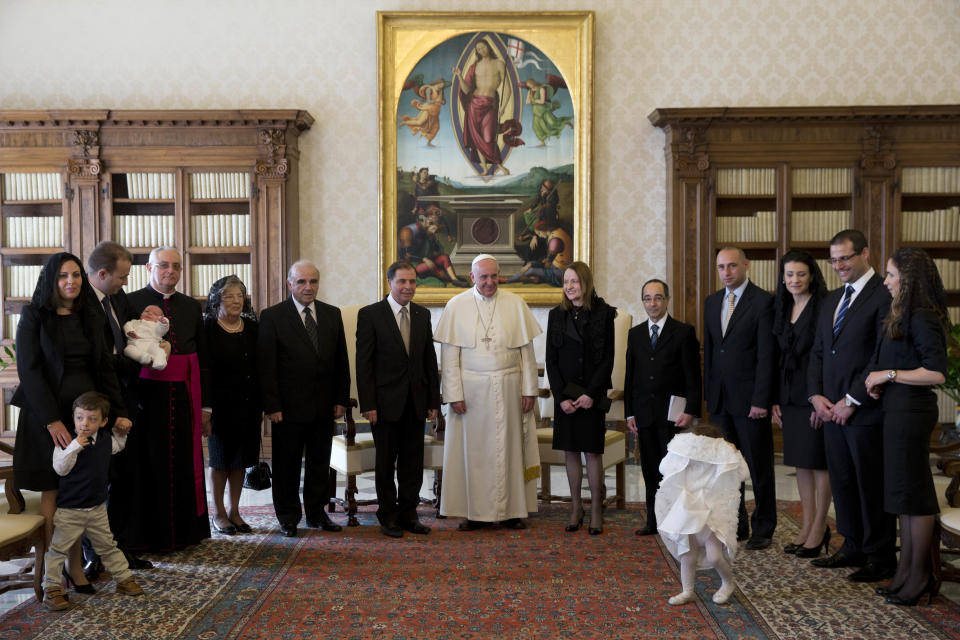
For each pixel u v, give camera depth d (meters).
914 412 3.46
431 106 7.87
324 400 4.80
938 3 7.74
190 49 7.83
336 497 5.49
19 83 7.79
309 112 7.89
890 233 7.53
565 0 7.85
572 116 7.86
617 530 4.91
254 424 4.84
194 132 7.52
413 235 7.91
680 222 7.61
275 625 3.36
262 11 7.86
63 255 3.63
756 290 4.56
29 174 7.58
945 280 7.67
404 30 7.84
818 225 7.65
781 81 7.82
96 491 3.60
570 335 4.80
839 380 3.86
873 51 7.78
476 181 7.92
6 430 7.55
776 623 3.36
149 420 4.26
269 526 5.01
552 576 4.01
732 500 3.56
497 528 4.98
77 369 3.69
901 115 7.39
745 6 7.82
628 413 4.91
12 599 3.77
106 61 7.80
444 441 5.13
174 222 7.58
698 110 7.41
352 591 3.78
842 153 7.56
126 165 7.52
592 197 7.81
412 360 4.88
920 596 3.56
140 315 4.28
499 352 4.96
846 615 3.44
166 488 4.28
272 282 7.54
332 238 7.94
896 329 3.50
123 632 3.28
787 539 4.67
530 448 5.07
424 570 4.10
